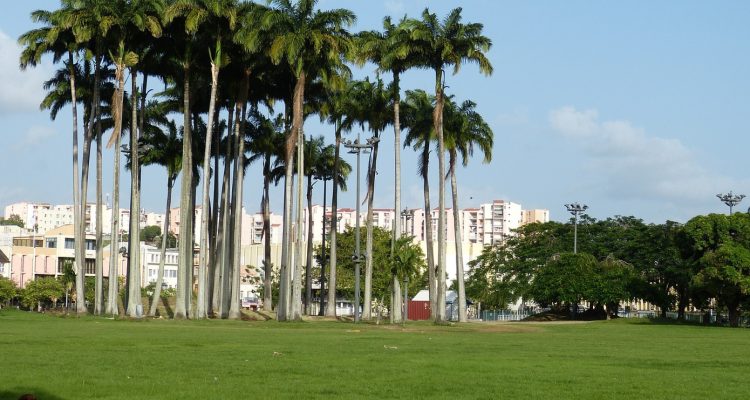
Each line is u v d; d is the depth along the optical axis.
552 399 20.66
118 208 72.94
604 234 121.81
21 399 15.29
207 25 67.69
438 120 73.88
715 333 65.00
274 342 39.53
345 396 20.50
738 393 22.66
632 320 92.06
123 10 66.94
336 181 88.50
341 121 86.25
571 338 52.12
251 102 80.62
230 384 22.33
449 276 144.88
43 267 155.12
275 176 94.56
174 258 185.38
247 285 170.25
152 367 26.00
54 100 78.69
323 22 67.38
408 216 128.62
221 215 84.81
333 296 87.69
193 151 84.56
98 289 74.88
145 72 74.88
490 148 83.88
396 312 80.38
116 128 66.81
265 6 67.25
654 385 24.00
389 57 73.25
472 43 71.81
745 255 84.94
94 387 21.23
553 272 106.31
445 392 21.61
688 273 91.44
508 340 47.59
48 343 35.44
